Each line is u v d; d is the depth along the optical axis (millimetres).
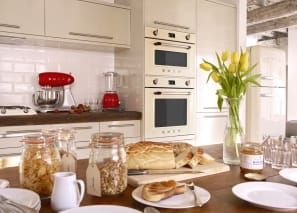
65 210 678
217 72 1267
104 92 3092
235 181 1002
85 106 2734
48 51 2801
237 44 3484
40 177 814
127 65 2975
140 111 2799
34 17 2381
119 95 3105
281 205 755
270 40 8102
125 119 2672
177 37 2969
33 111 2398
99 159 845
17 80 2650
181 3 3000
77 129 2404
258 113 3660
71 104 2820
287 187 882
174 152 1160
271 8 5223
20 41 2539
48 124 2270
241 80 1246
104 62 3123
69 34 2553
